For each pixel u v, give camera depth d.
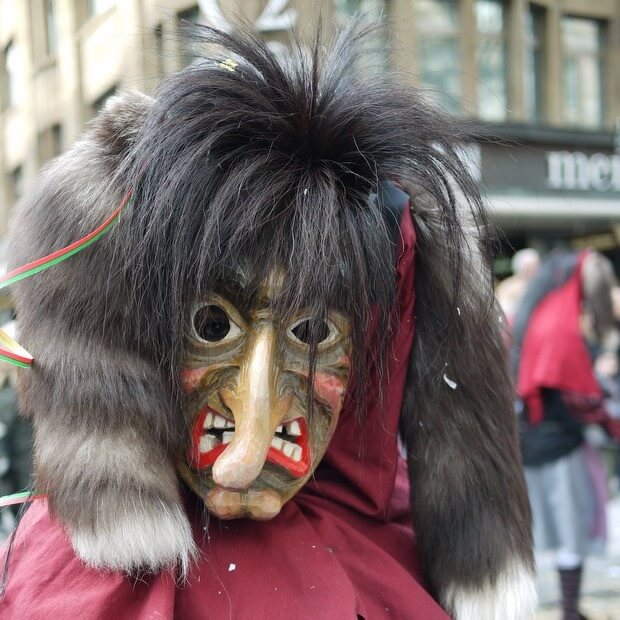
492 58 6.83
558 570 2.60
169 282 0.90
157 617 0.85
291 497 0.95
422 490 1.07
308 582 0.94
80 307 0.90
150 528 0.87
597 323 2.80
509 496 1.07
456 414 1.05
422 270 1.05
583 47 7.54
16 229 1.00
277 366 0.91
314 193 0.90
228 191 0.89
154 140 0.91
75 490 0.87
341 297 0.92
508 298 3.64
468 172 1.02
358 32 1.05
